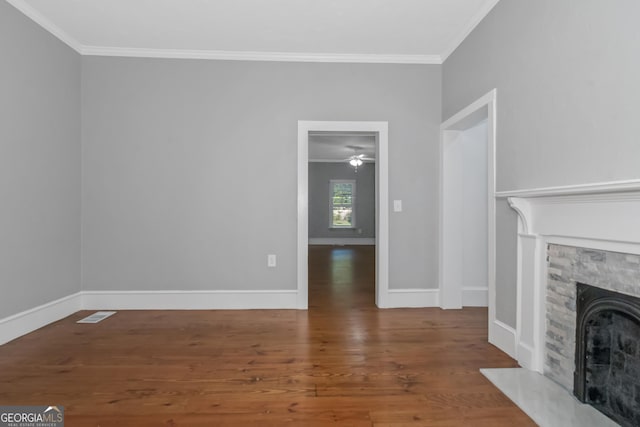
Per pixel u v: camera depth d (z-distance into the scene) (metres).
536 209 2.15
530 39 2.17
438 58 3.60
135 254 3.51
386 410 1.76
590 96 1.71
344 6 2.74
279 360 2.35
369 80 3.61
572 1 1.82
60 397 1.87
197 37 3.24
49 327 2.99
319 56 3.57
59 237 3.17
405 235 3.65
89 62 3.45
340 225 10.72
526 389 1.94
